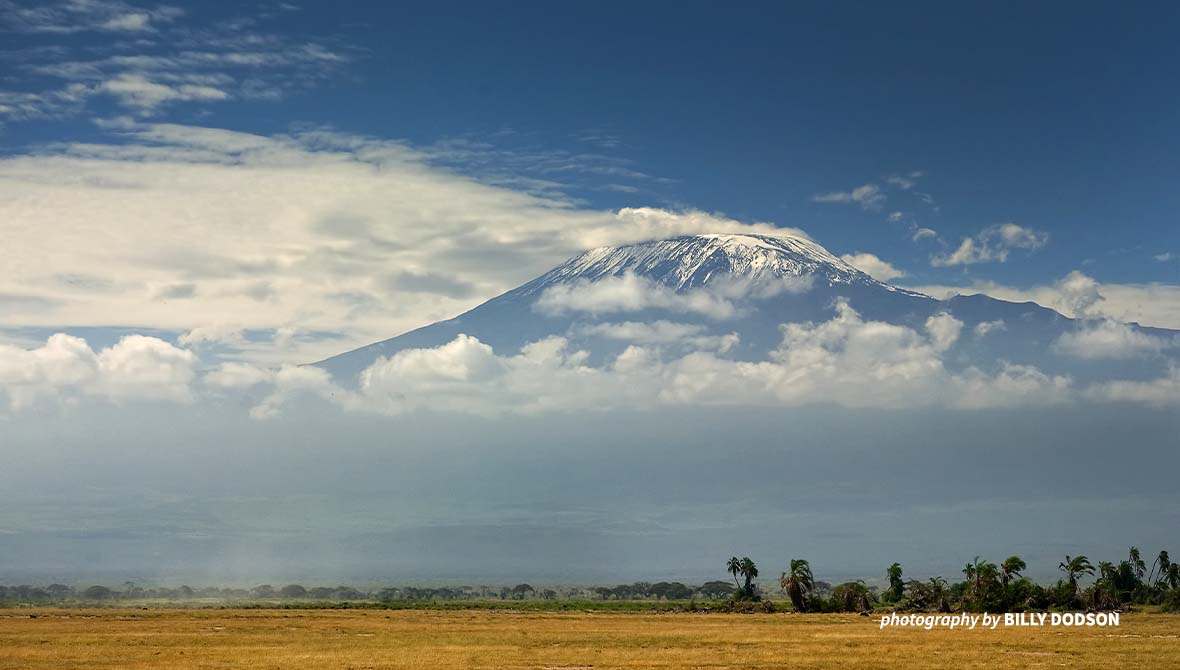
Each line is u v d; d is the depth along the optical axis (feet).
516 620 460.14
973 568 567.18
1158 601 583.17
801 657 281.74
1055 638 333.42
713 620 462.60
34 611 536.01
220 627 392.27
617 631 381.40
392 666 263.08
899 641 325.83
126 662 269.85
